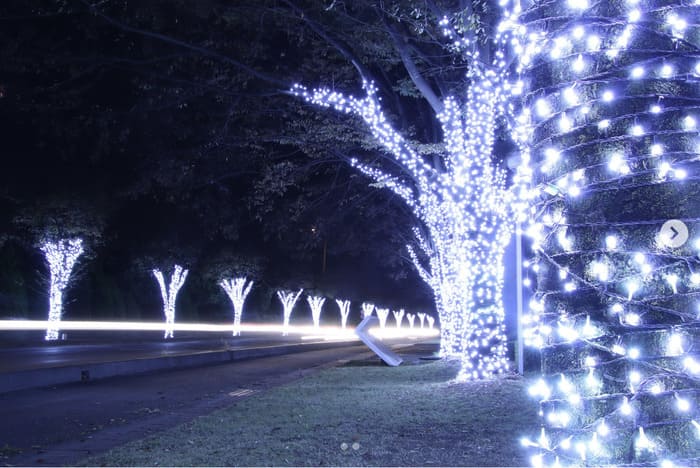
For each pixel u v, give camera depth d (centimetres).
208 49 1875
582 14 334
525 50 356
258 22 1752
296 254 4562
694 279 306
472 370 1355
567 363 327
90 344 2705
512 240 1659
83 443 823
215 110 2128
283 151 2461
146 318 4322
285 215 2864
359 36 1600
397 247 3456
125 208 3847
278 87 1977
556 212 336
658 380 307
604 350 316
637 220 315
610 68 327
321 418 943
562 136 337
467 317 1388
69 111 2153
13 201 2864
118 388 1412
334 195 2786
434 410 991
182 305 4719
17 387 1316
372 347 2103
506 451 680
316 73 1880
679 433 304
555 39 342
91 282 3862
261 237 4662
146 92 2030
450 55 1608
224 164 2420
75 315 3662
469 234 1402
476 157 1408
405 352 2970
